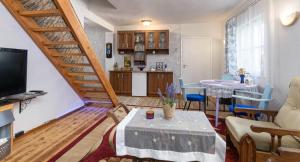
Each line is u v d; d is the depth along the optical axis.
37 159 2.23
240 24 4.57
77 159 2.26
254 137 1.85
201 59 6.52
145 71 6.34
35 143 2.66
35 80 3.17
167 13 5.16
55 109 3.71
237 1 4.20
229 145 2.47
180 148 1.70
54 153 2.38
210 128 1.78
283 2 2.88
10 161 2.18
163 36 6.45
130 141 1.78
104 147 2.55
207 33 6.42
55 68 3.70
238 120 2.43
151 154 1.75
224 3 4.33
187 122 1.94
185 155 1.70
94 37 6.93
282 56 2.89
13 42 2.72
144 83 6.37
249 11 4.05
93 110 4.46
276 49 3.05
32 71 3.10
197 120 2.00
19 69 2.62
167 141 1.72
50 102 3.56
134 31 6.45
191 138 1.69
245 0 4.16
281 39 2.92
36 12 2.62
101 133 3.06
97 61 3.59
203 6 4.53
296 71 2.57
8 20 2.64
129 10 4.87
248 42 4.14
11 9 2.61
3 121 2.17
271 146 1.78
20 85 2.65
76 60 4.29
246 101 3.91
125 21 6.14
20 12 2.66
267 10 3.25
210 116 4.03
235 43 4.86
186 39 6.56
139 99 5.88
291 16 2.60
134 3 4.27
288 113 2.16
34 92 2.92
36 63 3.19
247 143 1.84
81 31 3.01
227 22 5.37
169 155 1.72
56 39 3.65
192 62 6.57
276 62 3.04
